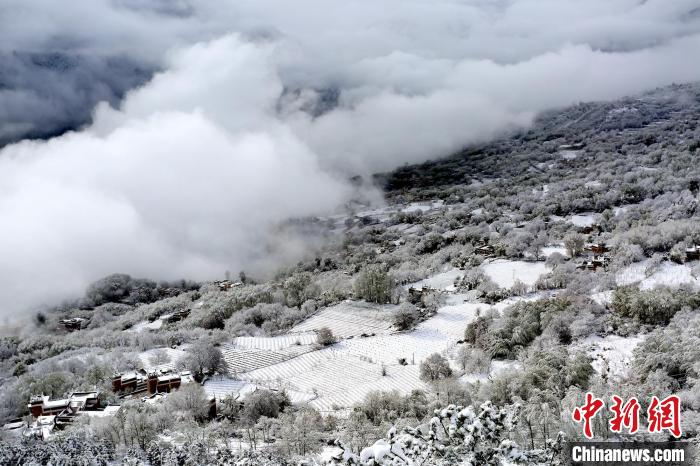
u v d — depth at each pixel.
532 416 66.50
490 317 157.00
